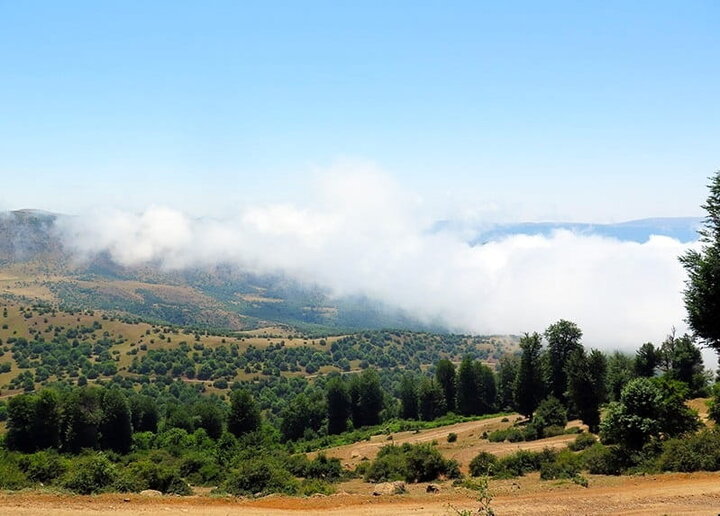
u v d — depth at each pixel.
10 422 85.69
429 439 77.50
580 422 68.19
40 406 85.44
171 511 22.64
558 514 21.39
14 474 30.14
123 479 28.64
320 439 106.19
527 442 60.12
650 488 24.80
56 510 22.44
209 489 34.28
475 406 114.44
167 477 30.00
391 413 128.00
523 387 76.81
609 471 30.52
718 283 24.78
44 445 85.12
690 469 27.94
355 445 83.00
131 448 92.88
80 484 27.77
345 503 24.62
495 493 26.14
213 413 103.19
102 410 92.75
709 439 29.52
